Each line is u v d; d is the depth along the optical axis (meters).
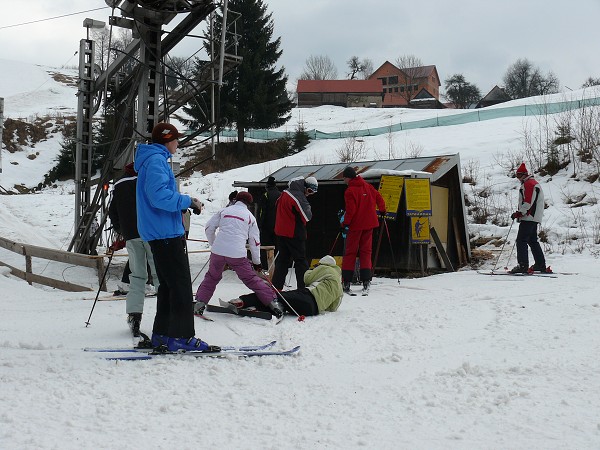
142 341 5.24
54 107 48.03
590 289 8.59
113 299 8.11
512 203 15.73
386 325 6.42
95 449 2.98
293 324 6.50
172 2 10.54
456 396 3.97
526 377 4.43
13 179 34.22
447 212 12.56
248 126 35.59
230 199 8.38
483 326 6.38
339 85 77.50
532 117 27.41
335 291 7.15
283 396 3.99
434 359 5.07
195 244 15.06
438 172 11.76
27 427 3.25
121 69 13.30
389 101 87.56
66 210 20.81
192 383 4.23
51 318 6.70
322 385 4.26
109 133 26.61
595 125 18.27
